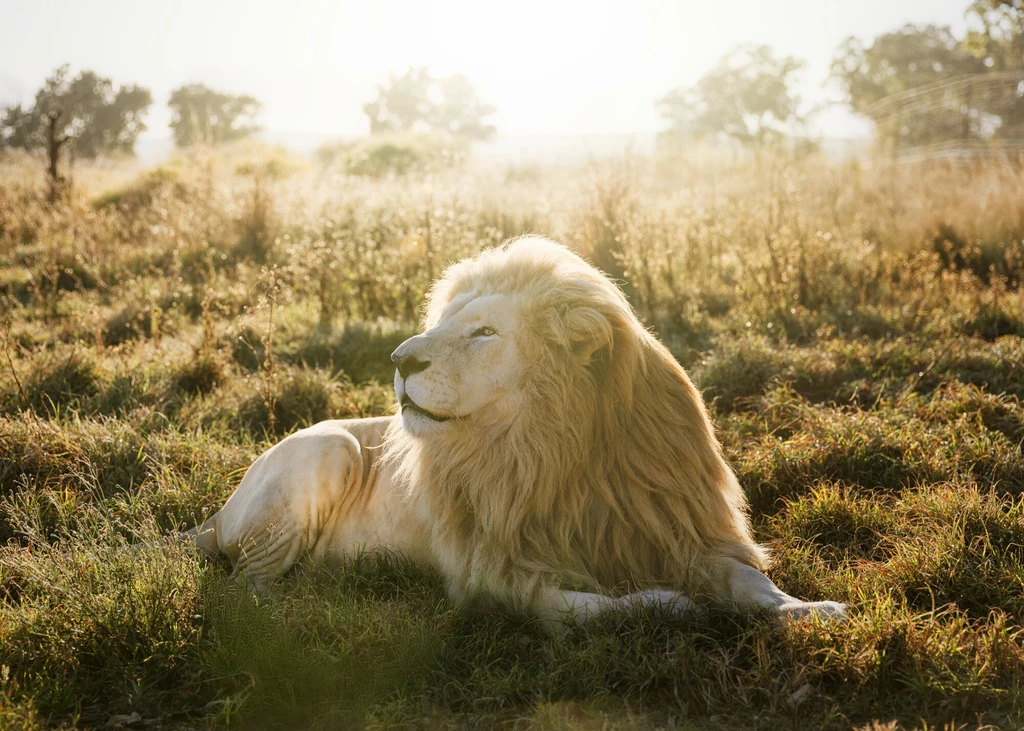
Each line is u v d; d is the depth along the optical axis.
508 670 3.12
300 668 2.97
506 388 3.45
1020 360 6.30
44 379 6.34
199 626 3.25
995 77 31.17
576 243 9.46
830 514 4.26
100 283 9.54
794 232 9.19
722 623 3.22
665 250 9.38
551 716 2.73
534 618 3.36
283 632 3.09
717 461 3.75
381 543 3.96
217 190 13.39
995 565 3.65
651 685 2.94
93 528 4.12
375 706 2.83
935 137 29.34
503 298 3.50
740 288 8.67
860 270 8.80
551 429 3.42
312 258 9.15
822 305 8.16
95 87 51.16
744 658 3.03
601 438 3.49
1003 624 3.14
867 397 6.05
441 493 3.58
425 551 3.86
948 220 10.61
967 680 2.80
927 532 3.96
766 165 15.46
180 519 4.61
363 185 14.93
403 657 3.07
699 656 2.98
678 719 2.78
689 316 8.12
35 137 39.59
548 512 3.43
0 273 10.93
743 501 4.01
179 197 15.86
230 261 11.02
